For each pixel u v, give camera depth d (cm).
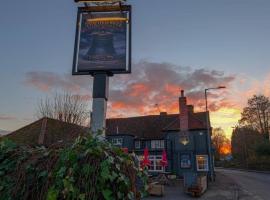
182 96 3791
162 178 2725
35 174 306
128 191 295
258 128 6756
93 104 1133
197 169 3625
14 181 310
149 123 4478
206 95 3272
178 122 3950
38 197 296
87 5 1252
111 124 4678
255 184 2841
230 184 2808
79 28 1238
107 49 1200
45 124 2075
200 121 3819
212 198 1792
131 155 326
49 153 316
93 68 1178
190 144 3719
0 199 307
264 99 6706
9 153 339
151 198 1767
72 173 285
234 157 8594
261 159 5872
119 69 1173
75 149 300
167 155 3816
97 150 296
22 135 2061
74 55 1211
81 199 275
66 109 2550
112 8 1242
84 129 428
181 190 2231
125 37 1208
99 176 286
